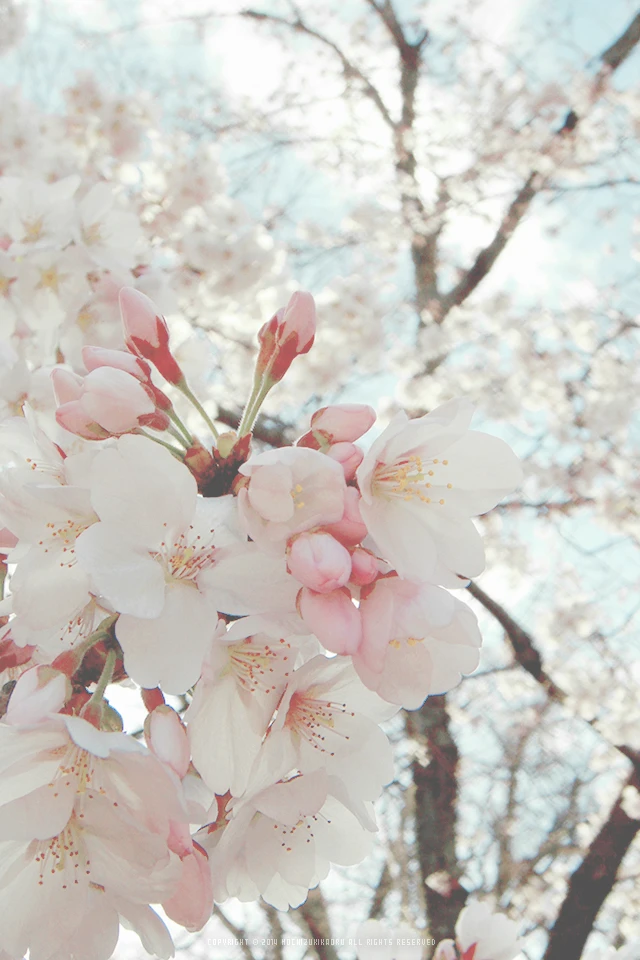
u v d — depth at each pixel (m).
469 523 0.19
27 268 0.40
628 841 0.71
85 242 0.43
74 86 0.68
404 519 0.18
